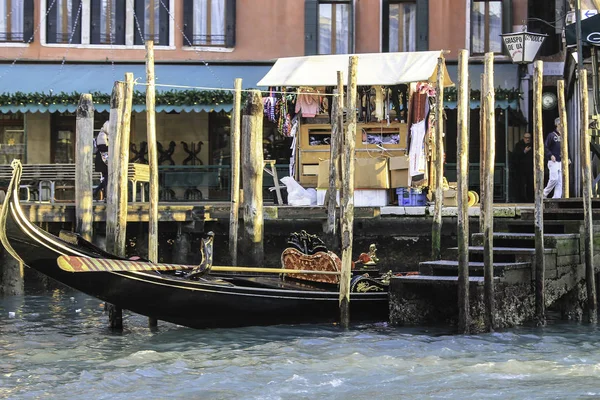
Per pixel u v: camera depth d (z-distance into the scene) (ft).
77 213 83.71
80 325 70.85
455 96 103.60
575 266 71.92
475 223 87.92
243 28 119.14
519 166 110.83
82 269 60.54
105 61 116.57
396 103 97.04
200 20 118.83
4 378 53.42
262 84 97.09
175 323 66.18
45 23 117.29
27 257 61.67
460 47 117.08
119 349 61.57
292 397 48.96
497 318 65.98
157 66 116.37
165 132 119.14
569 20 102.42
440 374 53.42
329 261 70.54
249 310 67.05
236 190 81.46
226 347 61.52
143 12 118.32
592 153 93.35
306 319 68.85
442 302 69.56
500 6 117.19
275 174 98.07
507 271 66.28
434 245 78.18
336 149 82.64
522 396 48.67
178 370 54.90
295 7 119.34
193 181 108.58
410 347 60.80
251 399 48.60
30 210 84.17
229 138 119.14
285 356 58.39
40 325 70.90
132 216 86.53
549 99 116.67
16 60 115.85
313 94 93.66
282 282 73.97
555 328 67.72
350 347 60.95
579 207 76.13
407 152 92.53
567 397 48.34
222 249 90.38
